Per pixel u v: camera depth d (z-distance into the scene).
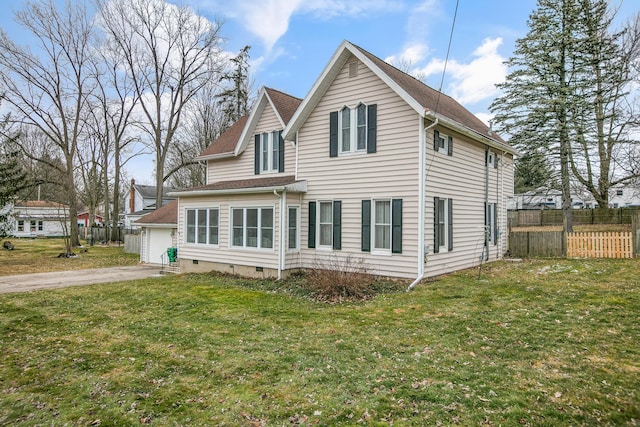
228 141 19.17
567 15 21.06
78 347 6.73
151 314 9.05
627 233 15.05
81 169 43.59
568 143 21.64
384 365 5.53
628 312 7.46
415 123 11.23
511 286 10.52
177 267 18.08
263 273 13.61
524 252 17.38
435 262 11.97
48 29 29.05
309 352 6.15
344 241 12.69
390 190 11.70
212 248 15.48
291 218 13.44
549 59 21.50
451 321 7.53
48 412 4.47
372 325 7.54
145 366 5.78
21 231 47.19
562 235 16.56
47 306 10.12
